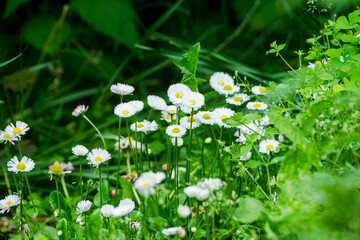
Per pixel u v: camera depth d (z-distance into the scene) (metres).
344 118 1.41
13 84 2.14
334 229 1.26
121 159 1.73
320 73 1.41
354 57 1.42
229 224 1.41
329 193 1.25
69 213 1.46
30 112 2.19
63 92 2.50
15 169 1.44
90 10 2.46
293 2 1.84
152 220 1.42
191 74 1.50
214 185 1.37
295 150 1.32
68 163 1.67
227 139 1.71
